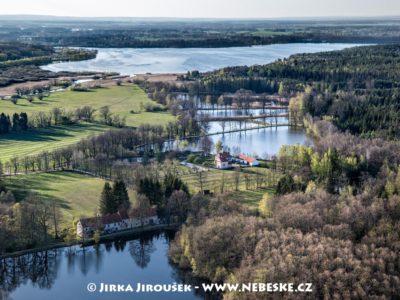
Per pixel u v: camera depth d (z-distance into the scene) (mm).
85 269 183125
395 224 172375
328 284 139500
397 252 157625
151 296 164750
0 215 196125
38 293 169125
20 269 183875
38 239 195750
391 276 144250
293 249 153000
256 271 144750
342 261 147250
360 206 184500
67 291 169625
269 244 158125
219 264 167250
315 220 176625
